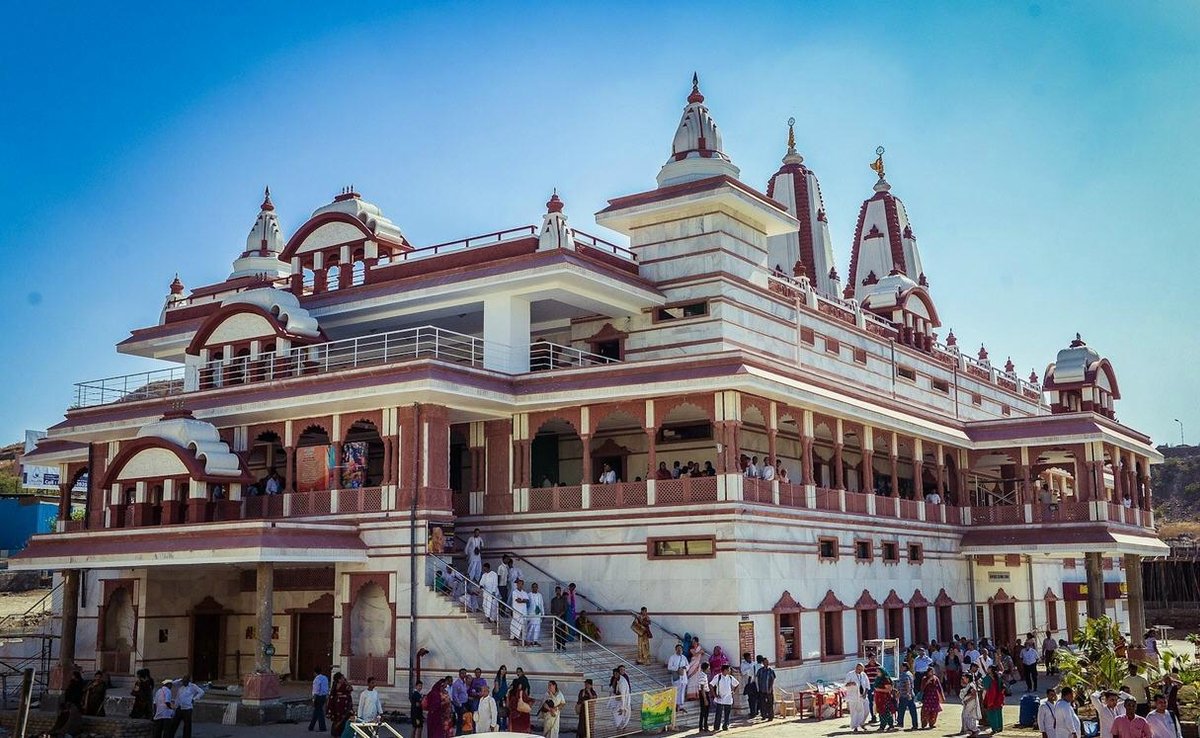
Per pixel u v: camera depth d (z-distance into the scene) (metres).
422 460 41.81
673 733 34.72
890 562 49.25
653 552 41.28
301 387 43.97
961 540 55.44
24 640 52.75
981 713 35.84
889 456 52.75
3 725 38.72
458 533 45.41
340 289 51.09
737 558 39.69
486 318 46.75
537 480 49.06
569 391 42.94
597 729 34.19
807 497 44.25
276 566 45.22
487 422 45.66
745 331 49.59
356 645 42.09
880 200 78.81
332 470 44.00
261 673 38.88
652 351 49.53
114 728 35.12
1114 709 27.42
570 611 40.56
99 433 50.12
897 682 39.12
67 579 45.41
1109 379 68.38
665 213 50.53
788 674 41.16
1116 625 41.19
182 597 47.19
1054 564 66.56
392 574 41.34
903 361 64.25
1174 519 161.88
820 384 45.56
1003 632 59.22
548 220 46.09
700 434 47.09
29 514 86.75
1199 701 34.88
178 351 59.03
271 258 65.00
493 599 39.47
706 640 39.66
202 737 34.91
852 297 67.19
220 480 43.91
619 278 47.41
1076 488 54.50
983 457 59.81
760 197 50.97
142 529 42.03
